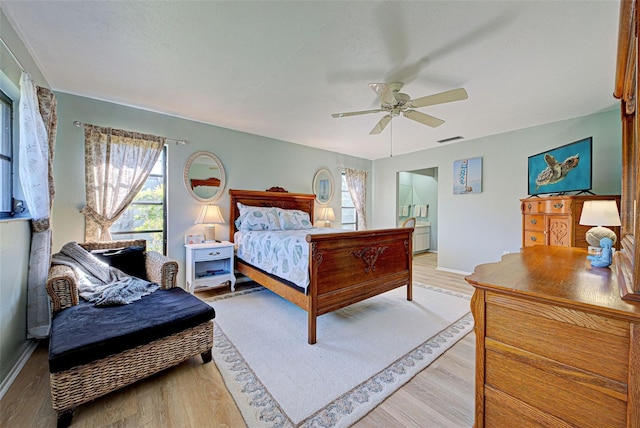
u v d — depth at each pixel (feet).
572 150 10.18
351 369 5.90
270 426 4.32
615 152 10.26
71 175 9.12
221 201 12.64
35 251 6.68
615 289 3.09
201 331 6.02
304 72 7.57
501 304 3.30
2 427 4.25
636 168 2.50
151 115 10.65
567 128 11.43
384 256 9.39
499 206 13.65
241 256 11.70
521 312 3.14
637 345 2.40
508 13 5.26
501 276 3.75
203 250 10.78
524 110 10.43
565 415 2.84
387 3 5.02
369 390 5.22
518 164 12.95
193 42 6.26
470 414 4.59
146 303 6.34
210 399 4.93
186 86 8.52
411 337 7.39
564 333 2.84
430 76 7.73
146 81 8.19
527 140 12.63
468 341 7.20
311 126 12.51
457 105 9.95
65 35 6.00
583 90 8.69
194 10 5.24
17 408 4.64
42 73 7.66
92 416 4.48
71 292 6.01
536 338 3.03
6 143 6.43
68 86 8.56
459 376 5.67
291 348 6.80
